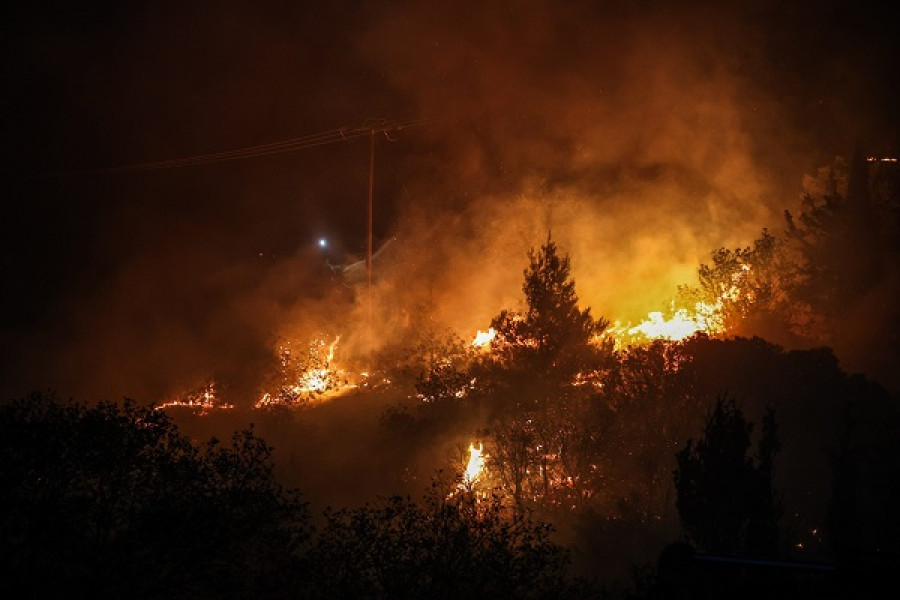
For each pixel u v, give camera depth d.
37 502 12.86
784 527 21.69
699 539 18.50
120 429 14.13
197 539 13.16
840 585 8.01
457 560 15.50
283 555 14.23
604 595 16.89
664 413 24.42
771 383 24.70
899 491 21.28
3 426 13.36
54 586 12.45
